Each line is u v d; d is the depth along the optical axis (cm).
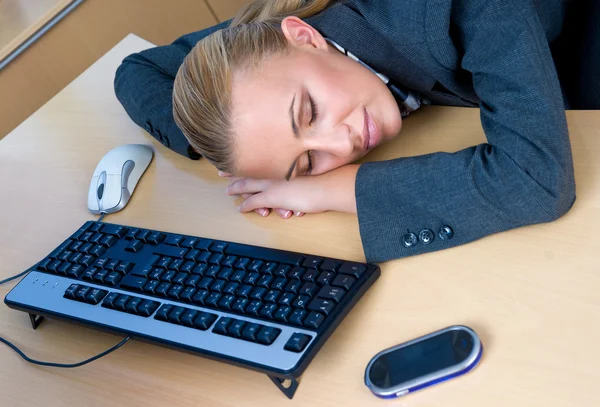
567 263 59
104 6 192
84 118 114
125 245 80
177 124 86
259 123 74
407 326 59
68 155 106
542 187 63
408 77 86
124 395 64
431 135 82
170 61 110
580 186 66
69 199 97
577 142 71
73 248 82
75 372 69
